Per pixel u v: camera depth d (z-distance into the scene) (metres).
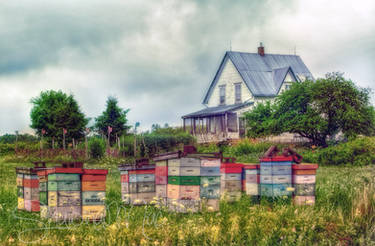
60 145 39.62
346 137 35.28
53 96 40.56
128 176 12.27
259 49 49.66
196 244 8.66
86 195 9.91
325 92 34.09
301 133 36.53
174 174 11.15
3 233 8.67
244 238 9.18
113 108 41.94
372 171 19.52
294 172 11.80
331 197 12.28
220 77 49.38
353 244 9.61
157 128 46.94
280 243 9.04
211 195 11.16
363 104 34.50
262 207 11.12
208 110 48.25
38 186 11.19
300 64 51.03
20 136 46.12
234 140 37.06
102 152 30.59
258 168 12.12
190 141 36.16
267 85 46.28
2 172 22.22
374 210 10.96
